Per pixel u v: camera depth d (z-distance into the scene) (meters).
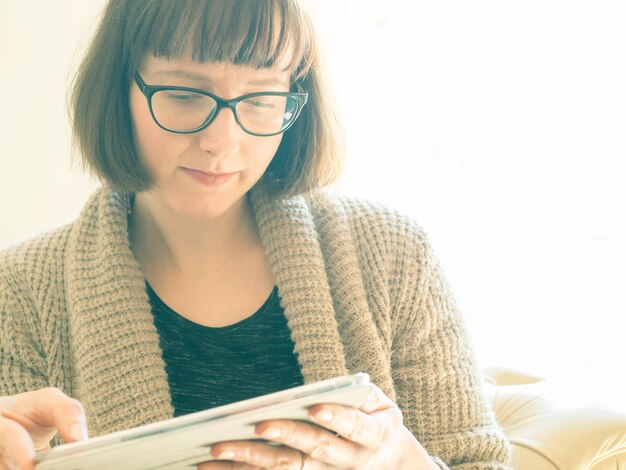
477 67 2.61
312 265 1.03
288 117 0.90
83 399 1.01
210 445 0.63
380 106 2.73
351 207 1.12
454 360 1.07
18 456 0.62
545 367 2.34
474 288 2.59
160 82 0.86
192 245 1.01
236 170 0.89
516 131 2.54
